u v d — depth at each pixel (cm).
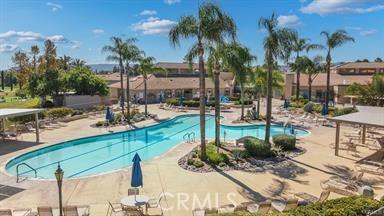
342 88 5978
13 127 2984
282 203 1277
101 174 1738
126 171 1791
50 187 1544
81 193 1467
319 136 2742
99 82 5525
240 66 2572
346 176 1683
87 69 5653
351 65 7312
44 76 5181
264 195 1430
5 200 1388
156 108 5275
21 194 1457
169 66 8094
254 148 2045
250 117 3884
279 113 4356
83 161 2269
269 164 1908
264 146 2028
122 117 3769
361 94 4134
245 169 1811
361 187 1352
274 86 4075
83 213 1183
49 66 6775
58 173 1091
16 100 6925
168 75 7050
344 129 3089
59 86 5169
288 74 6656
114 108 4925
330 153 2164
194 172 1764
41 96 5272
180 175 1716
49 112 3756
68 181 1625
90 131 3117
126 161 2286
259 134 3164
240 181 1616
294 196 1408
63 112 3897
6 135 2741
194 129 3559
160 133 3322
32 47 7038
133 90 6119
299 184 1568
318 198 1359
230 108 5241
